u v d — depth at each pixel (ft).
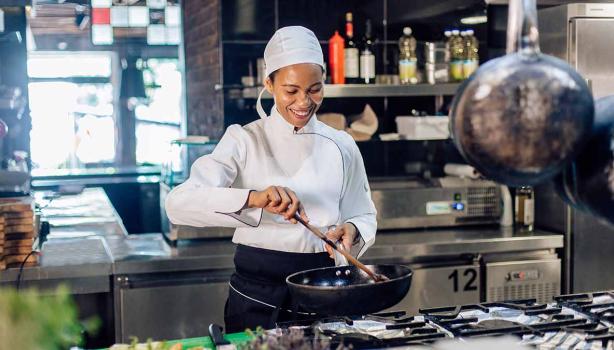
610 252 14.32
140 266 12.17
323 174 8.87
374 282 7.38
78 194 22.31
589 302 8.18
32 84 28.73
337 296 6.71
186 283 12.48
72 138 29.32
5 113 15.97
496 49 16.07
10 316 4.46
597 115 5.14
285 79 8.37
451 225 14.85
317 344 6.15
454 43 15.30
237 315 8.98
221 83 14.69
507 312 7.94
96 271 11.99
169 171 14.28
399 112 16.12
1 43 15.80
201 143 13.46
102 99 29.45
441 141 16.25
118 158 29.55
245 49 14.89
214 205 8.13
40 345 4.46
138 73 26.25
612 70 14.14
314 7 15.35
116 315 12.20
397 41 15.90
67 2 22.20
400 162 16.17
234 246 13.26
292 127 8.77
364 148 16.03
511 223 14.97
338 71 14.51
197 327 12.48
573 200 5.26
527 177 4.90
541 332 7.06
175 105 26.99
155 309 12.28
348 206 9.27
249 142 8.84
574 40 13.99
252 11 14.89
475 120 4.80
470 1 15.61
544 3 16.15
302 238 8.66
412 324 7.34
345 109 15.87
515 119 4.70
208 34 15.30
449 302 13.53
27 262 11.78
